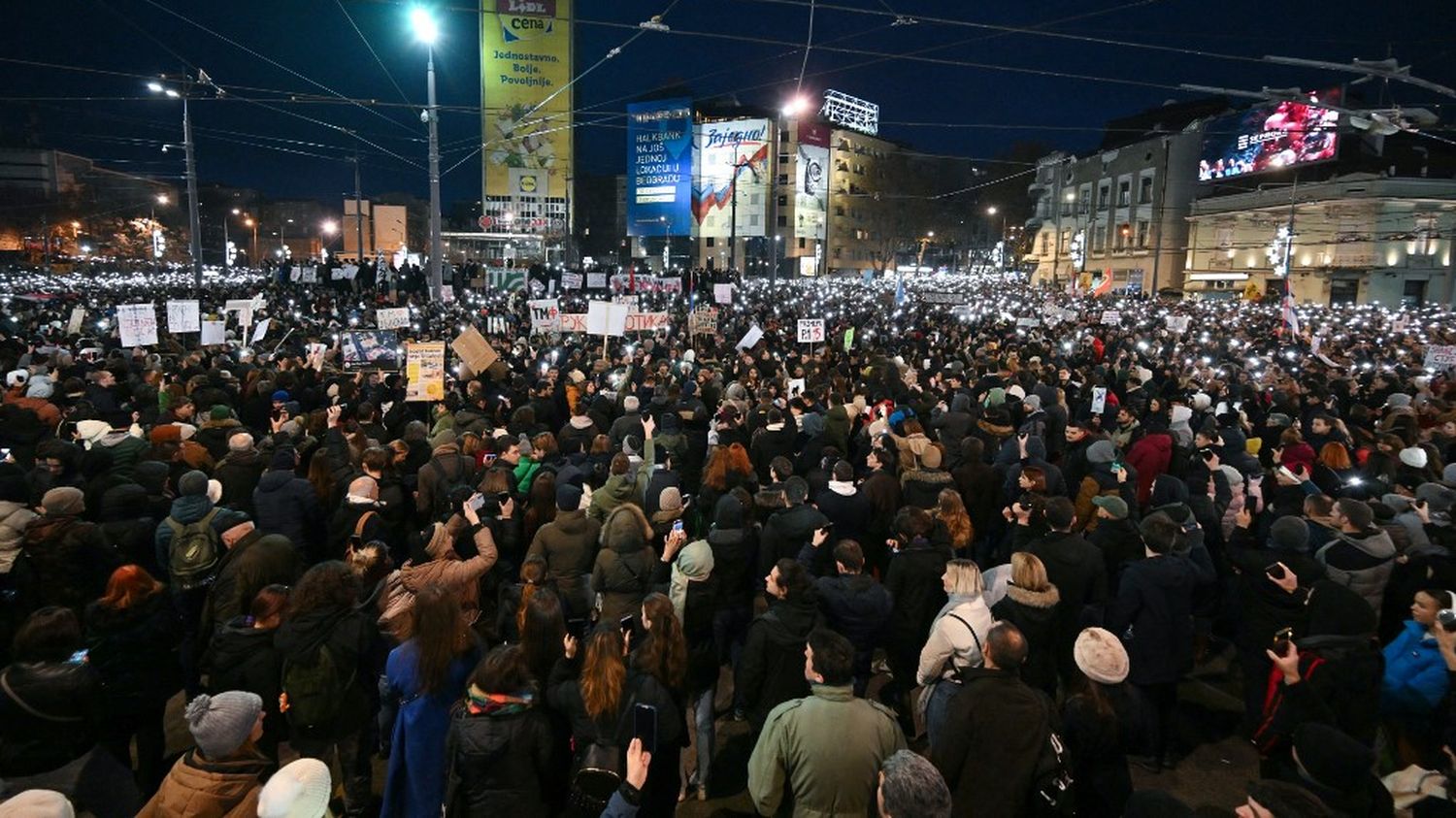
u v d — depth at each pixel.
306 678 4.27
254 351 16.19
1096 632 3.87
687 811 5.14
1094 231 66.62
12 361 12.45
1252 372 17.33
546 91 60.75
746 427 9.88
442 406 11.12
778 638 4.52
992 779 3.45
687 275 30.05
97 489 6.71
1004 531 7.89
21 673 3.62
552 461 7.68
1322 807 2.57
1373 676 4.29
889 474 7.27
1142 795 2.81
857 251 98.38
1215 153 54.19
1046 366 13.94
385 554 5.42
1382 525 5.79
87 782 3.65
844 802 3.43
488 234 61.25
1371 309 36.78
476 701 3.62
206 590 5.61
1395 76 8.40
